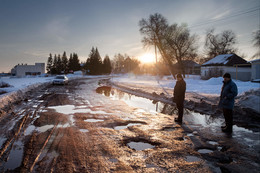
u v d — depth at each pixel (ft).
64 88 54.19
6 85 44.16
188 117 19.83
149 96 38.78
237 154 10.03
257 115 17.74
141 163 8.59
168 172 7.79
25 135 12.27
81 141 11.35
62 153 9.46
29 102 26.86
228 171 8.05
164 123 16.74
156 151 10.14
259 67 84.17
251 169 8.32
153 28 120.57
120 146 10.75
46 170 7.67
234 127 15.84
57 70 275.39
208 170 8.09
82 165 8.20
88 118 17.70
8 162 8.34
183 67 115.85
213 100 30.58
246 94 22.59
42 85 60.95
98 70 274.98
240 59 103.60
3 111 19.08
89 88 56.85
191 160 9.12
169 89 53.88
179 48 111.96
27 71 285.23
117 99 33.27
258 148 10.97
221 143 11.76
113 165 8.29
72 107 23.50
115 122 16.51
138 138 12.35
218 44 158.92
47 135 12.34
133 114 20.44
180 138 12.59
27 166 7.99
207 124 16.76
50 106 23.91
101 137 12.26
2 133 12.62
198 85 62.49
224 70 100.27
